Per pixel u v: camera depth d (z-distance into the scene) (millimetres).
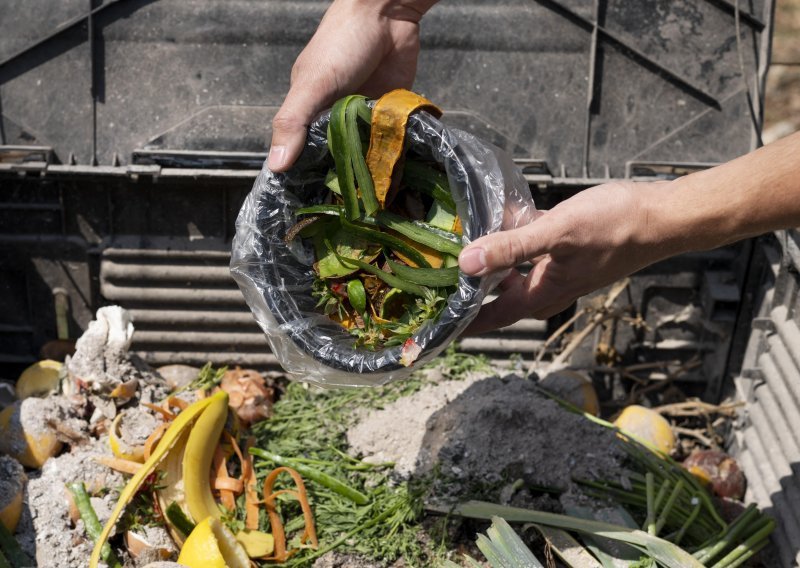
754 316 1207
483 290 848
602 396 1272
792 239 1110
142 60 1187
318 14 1184
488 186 856
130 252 1206
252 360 1260
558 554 1001
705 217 877
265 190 902
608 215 876
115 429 1071
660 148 1200
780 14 1895
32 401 1086
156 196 1194
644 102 1197
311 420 1146
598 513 1054
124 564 1014
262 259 909
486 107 1195
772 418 1149
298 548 1021
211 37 1185
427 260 863
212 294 1229
